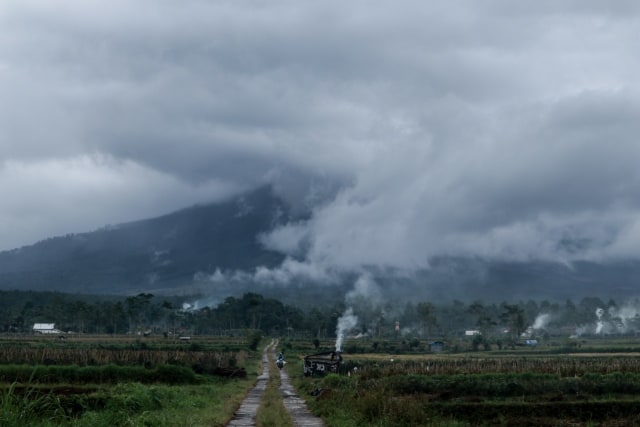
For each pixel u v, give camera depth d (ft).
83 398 115.96
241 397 157.48
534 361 266.57
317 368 254.68
